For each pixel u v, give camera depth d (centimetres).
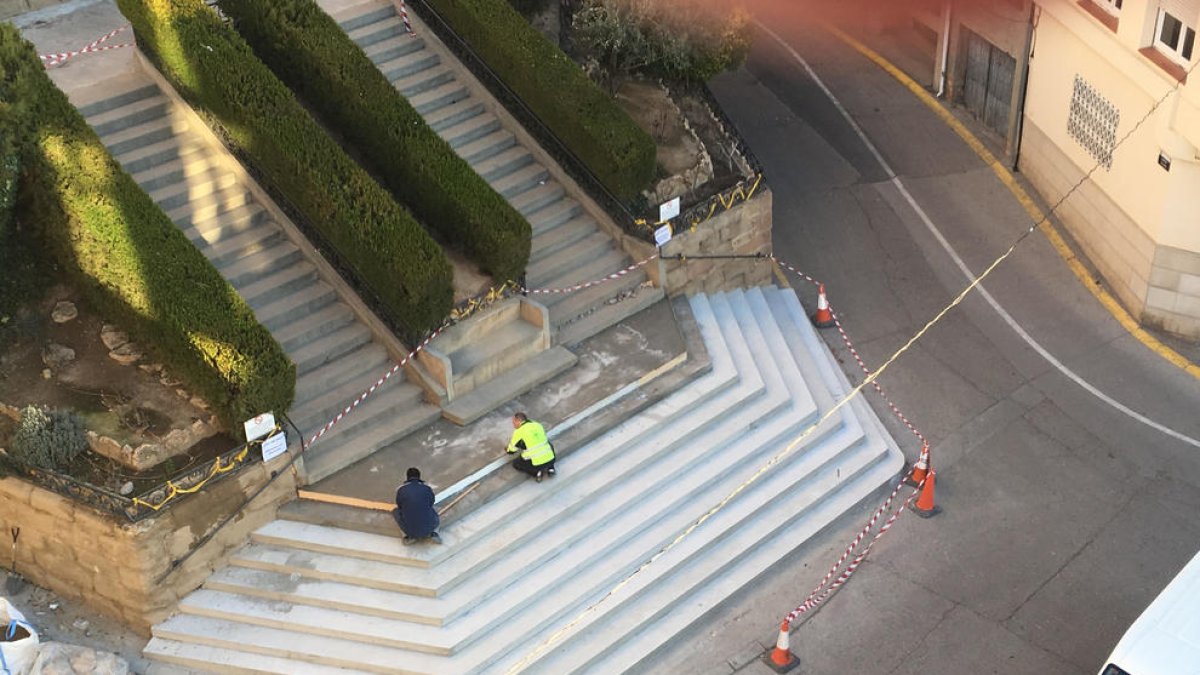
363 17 2455
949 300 2502
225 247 2148
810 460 2139
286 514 1953
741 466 2119
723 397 2183
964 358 2377
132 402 1967
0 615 1811
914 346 2403
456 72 2464
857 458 2162
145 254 1966
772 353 2322
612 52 2433
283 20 2280
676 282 2344
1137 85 2294
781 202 2742
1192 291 2341
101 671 1806
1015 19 2698
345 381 2089
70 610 1938
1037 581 1981
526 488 1994
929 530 2070
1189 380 2317
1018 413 2266
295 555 1922
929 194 2755
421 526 1864
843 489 2131
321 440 2003
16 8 2473
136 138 2195
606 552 1966
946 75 2998
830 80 3109
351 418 2038
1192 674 1571
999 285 2531
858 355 2388
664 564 1961
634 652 1883
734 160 2459
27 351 2031
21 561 1967
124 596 1878
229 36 2205
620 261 2334
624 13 2434
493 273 2152
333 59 2256
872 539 2067
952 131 2928
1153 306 2395
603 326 2266
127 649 1881
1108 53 2356
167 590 1877
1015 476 2152
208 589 1911
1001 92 2850
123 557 1833
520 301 2181
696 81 2542
